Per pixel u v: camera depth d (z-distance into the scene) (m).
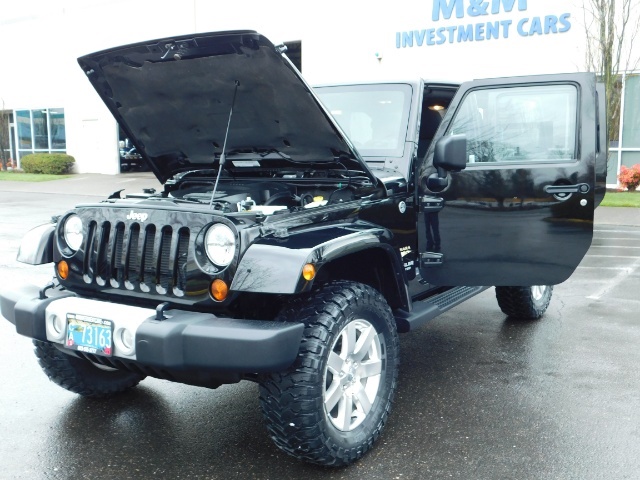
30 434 3.43
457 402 3.84
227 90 3.48
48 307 3.09
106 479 2.98
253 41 3.04
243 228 2.83
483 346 4.91
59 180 23.78
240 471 3.05
